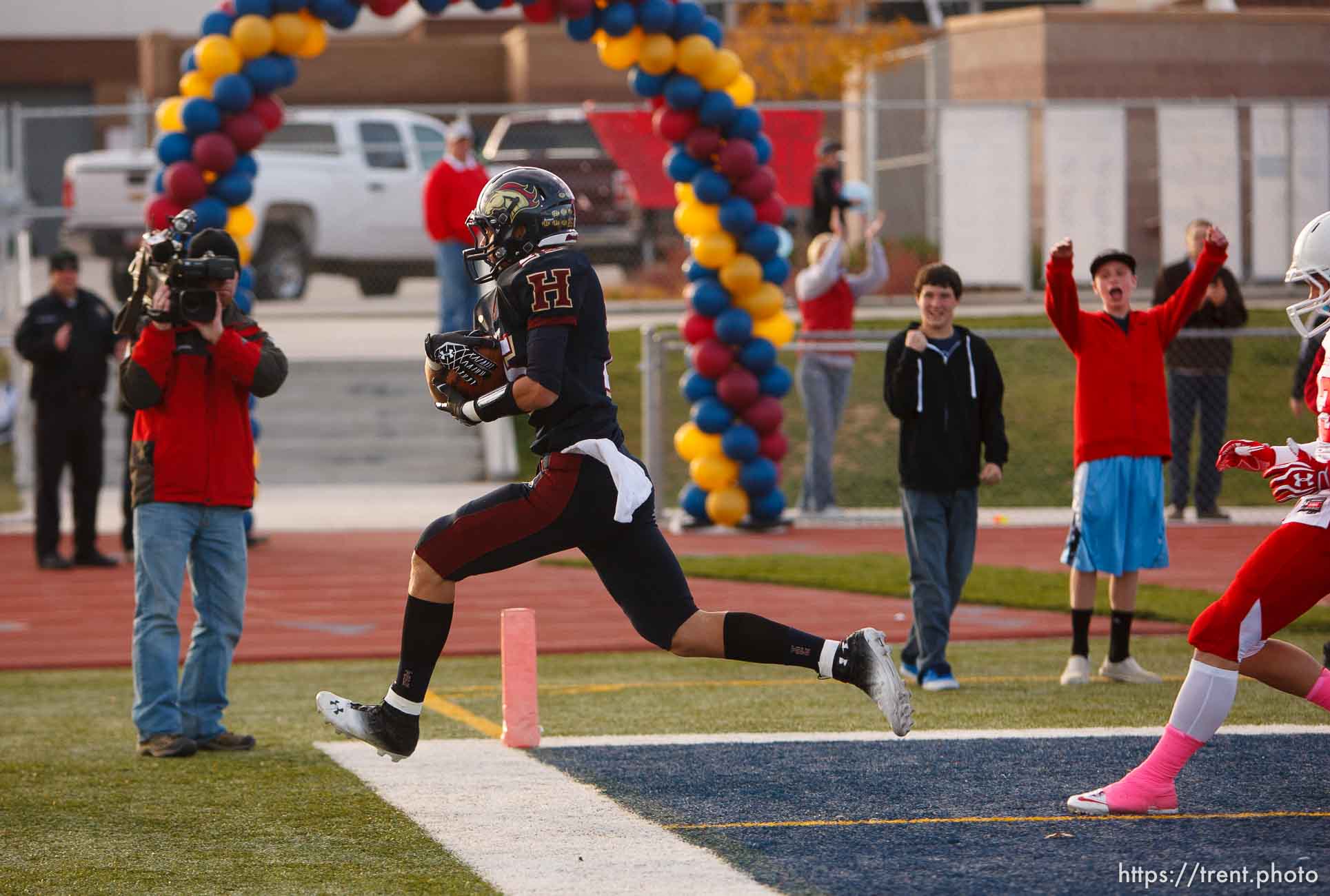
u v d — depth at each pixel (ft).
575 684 81.46
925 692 76.95
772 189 133.59
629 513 50.47
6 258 214.48
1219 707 50.72
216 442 65.62
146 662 65.46
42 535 124.57
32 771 62.44
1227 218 208.33
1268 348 179.83
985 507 152.76
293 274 219.41
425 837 51.34
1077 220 202.90
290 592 113.70
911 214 238.27
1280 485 48.29
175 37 330.75
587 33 128.67
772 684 81.15
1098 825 50.72
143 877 47.14
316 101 309.83
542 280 50.55
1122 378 77.00
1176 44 234.99
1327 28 238.89
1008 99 237.45
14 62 361.10
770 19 267.80
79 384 123.44
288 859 48.98
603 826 52.31
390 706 53.52
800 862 47.19
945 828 50.78
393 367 183.62
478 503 52.11
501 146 226.79
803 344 139.13
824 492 143.02
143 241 65.16
